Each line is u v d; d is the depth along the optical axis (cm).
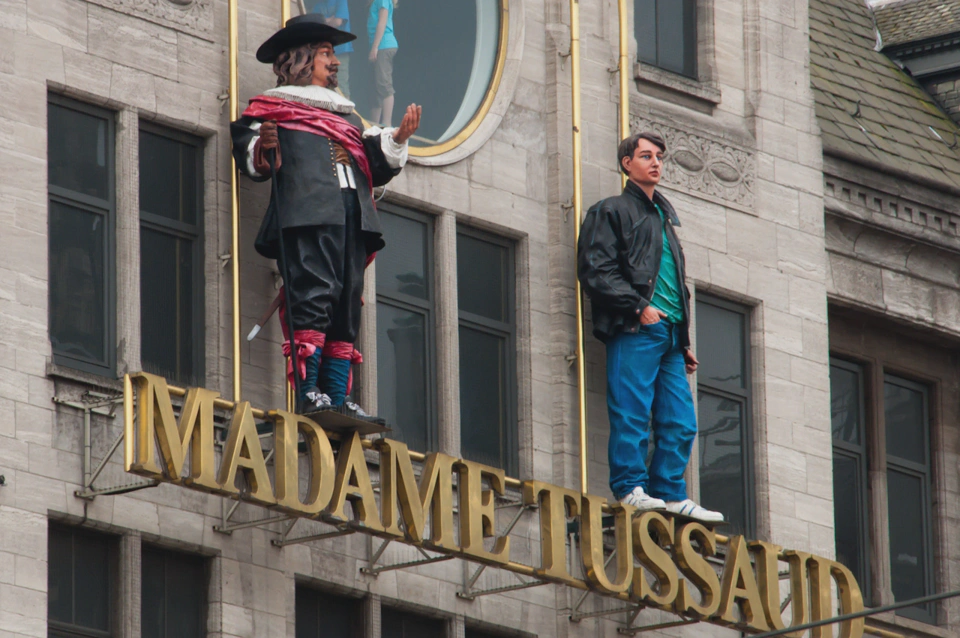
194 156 6359
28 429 5912
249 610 6162
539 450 6731
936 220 7706
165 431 5862
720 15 7362
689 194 7156
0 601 5794
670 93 7212
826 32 8000
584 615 6638
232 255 6275
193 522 6119
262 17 6494
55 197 6112
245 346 6322
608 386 6756
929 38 8100
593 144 6988
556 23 7000
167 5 6338
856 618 6731
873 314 7594
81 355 6084
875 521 7569
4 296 5938
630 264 6738
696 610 6612
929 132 7956
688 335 6812
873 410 7644
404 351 6606
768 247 7275
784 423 7200
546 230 6875
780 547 6888
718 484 7094
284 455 6038
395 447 6219
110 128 6219
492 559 6316
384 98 6719
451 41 6850
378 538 6406
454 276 6675
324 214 6203
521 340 6788
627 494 6675
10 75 6056
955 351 7844
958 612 7650
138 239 6184
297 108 6275
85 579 5981
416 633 6469
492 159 6806
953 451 7781
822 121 7612
